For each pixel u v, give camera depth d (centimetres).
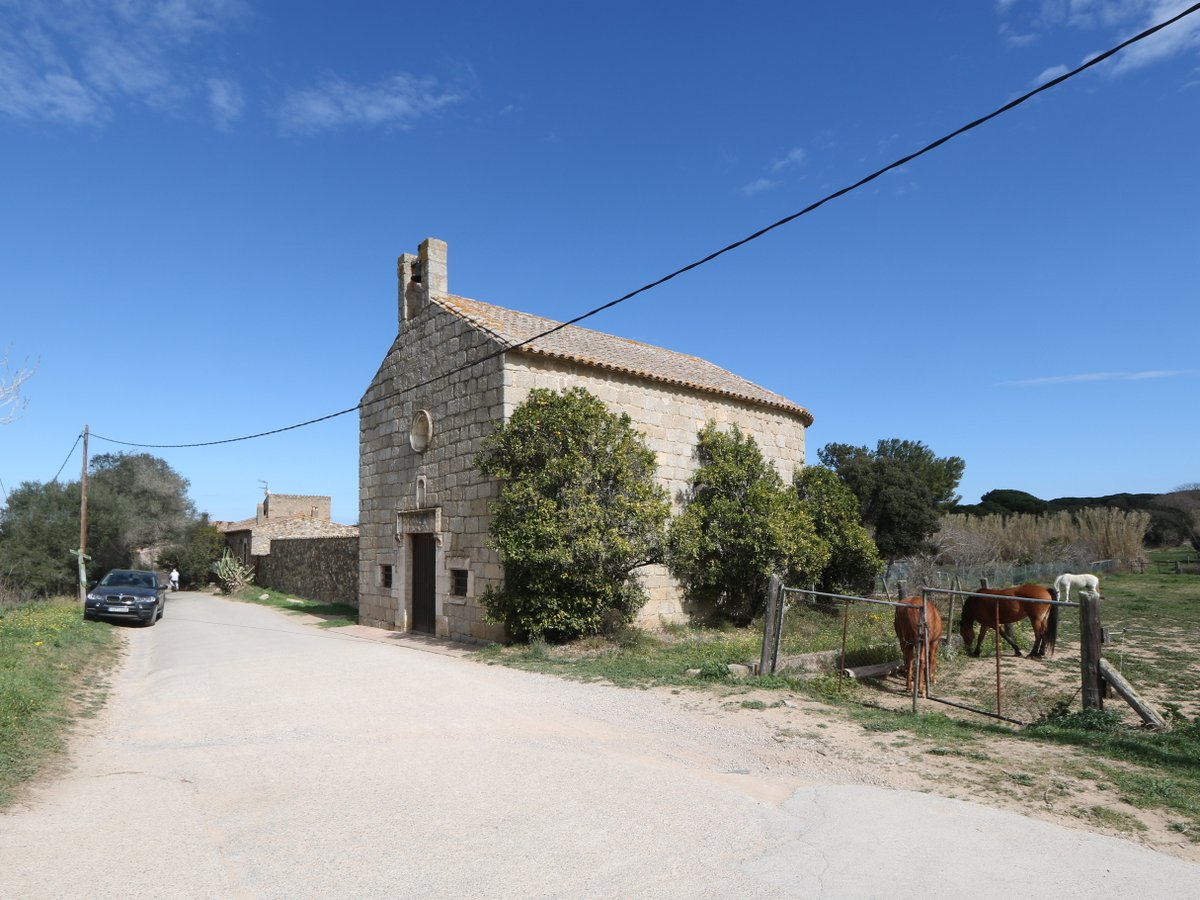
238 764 701
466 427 1673
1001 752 721
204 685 1127
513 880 442
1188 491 5212
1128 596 2503
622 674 1138
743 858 473
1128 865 462
